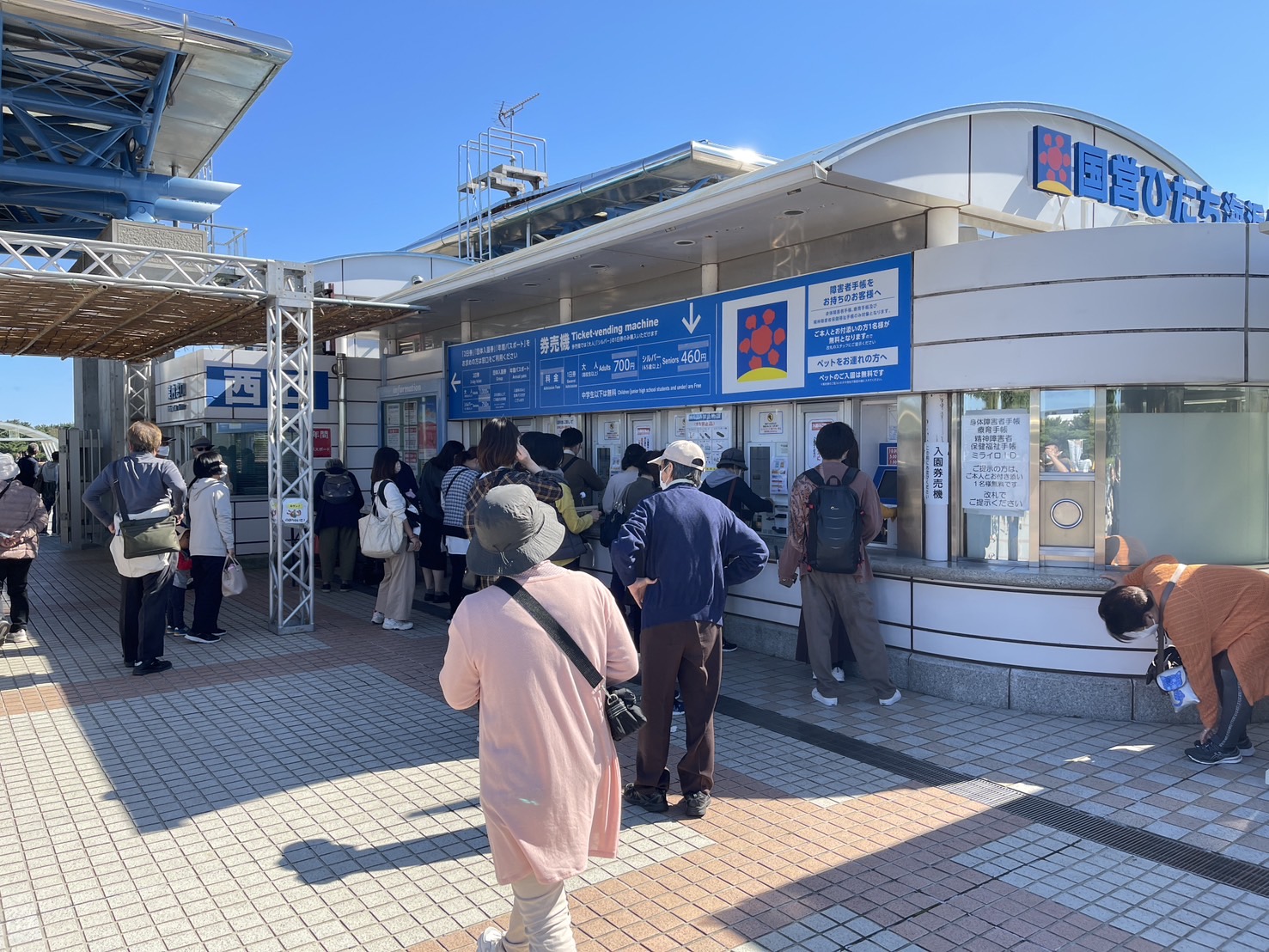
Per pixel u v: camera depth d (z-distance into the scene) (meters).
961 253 5.98
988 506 6.09
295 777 4.67
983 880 3.51
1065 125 7.03
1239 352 5.59
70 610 9.56
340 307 9.21
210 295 7.86
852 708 5.79
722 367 7.75
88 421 18.16
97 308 8.97
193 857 3.76
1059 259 5.66
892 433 6.97
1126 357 5.56
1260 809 4.16
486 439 5.64
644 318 8.58
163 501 6.79
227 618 8.99
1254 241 5.60
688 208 6.66
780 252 7.83
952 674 5.90
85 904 3.38
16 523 7.77
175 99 14.30
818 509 5.69
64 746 5.17
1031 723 5.42
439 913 3.30
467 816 4.16
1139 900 3.36
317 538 11.88
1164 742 5.08
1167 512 5.79
